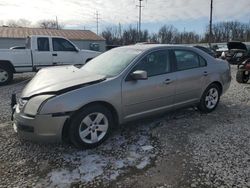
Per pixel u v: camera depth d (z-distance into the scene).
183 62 5.26
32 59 10.46
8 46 31.25
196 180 3.26
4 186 3.16
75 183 3.23
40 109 3.68
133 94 4.39
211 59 5.82
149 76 4.66
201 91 5.56
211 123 5.18
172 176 3.36
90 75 4.41
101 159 3.79
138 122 5.20
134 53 4.78
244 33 68.75
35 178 3.33
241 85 9.57
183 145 4.20
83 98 3.85
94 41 36.97
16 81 10.83
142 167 3.57
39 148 4.11
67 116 3.76
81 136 3.95
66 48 11.23
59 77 4.37
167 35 75.12
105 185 3.19
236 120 5.37
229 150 4.01
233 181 3.23
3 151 4.02
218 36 69.81
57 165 3.63
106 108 4.18
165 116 5.57
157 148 4.11
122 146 4.19
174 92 5.02
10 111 6.03
